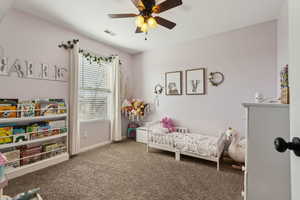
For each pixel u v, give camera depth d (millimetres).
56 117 2695
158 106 3943
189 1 2072
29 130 2225
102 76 3701
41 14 2441
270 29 2609
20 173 2094
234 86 2930
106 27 2867
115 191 1793
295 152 514
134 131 4195
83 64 3287
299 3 536
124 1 2107
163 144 2938
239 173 2242
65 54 2904
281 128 1064
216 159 2361
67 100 2920
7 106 2033
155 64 4008
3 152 2094
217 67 3105
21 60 2328
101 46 3605
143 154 3018
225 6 2193
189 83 3438
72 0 2094
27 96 2391
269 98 2617
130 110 3891
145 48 3994
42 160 2363
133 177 2113
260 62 2695
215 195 1728
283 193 1056
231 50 2961
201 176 2152
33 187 1840
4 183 934
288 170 1042
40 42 2547
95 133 3496
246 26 2791
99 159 2742
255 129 1122
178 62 3625
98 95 3623
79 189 1823
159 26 2791
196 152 2547
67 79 2938
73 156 2871
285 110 1054
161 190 1818
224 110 3027
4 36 2164
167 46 3789
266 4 2148
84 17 2527
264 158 1102
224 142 2848
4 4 1660
